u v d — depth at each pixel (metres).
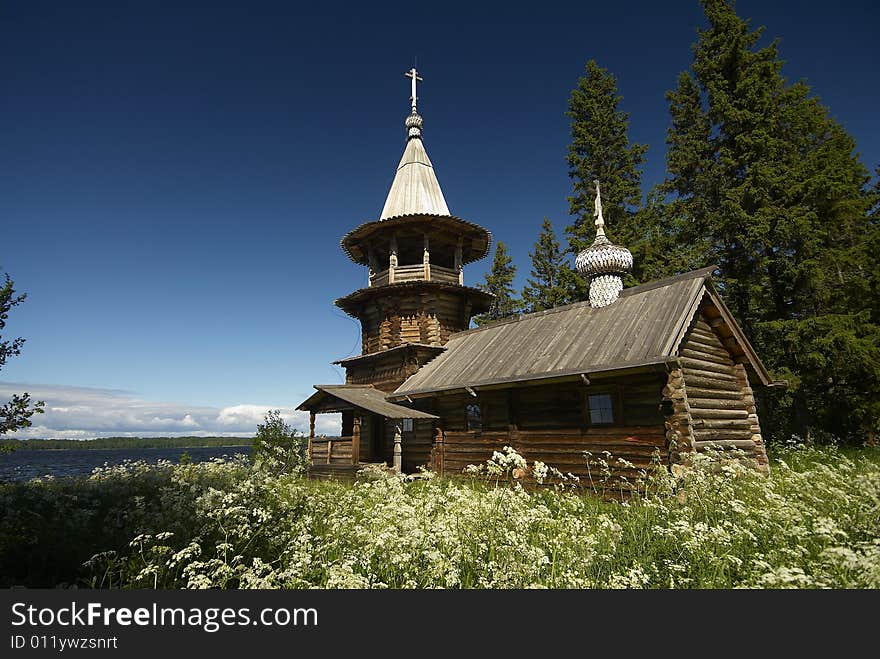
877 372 18.25
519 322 18.23
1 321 8.59
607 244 16.17
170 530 6.81
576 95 30.73
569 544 5.60
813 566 4.72
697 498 7.41
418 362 19.77
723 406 13.30
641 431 11.80
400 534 5.43
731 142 23.17
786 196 20.47
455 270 22.53
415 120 25.70
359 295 21.78
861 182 26.03
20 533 7.12
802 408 20.34
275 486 8.99
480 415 16.12
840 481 7.17
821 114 25.91
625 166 29.86
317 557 5.35
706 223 23.61
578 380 12.83
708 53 24.14
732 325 13.84
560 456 13.35
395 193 24.27
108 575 5.78
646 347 11.66
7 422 8.24
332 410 18.91
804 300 21.30
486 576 4.88
